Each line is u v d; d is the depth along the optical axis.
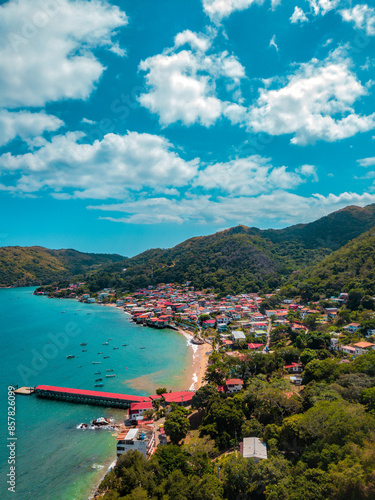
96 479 63.91
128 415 90.00
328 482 45.47
